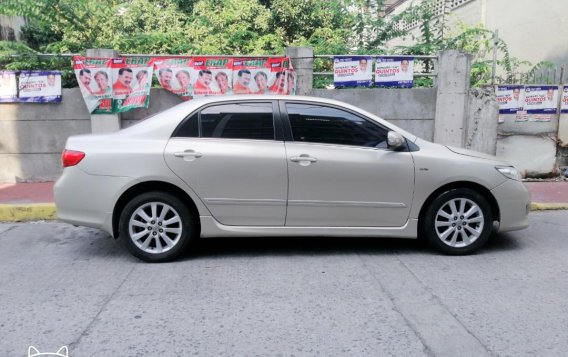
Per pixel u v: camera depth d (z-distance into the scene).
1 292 4.17
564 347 3.22
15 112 8.31
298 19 13.77
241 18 12.81
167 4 14.14
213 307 3.84
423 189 4.98
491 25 12.78
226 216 4.89
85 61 8.11
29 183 8.44
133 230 4.85
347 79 8.64
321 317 3.65
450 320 3.60
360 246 5.48
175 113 4.96
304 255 5.15
